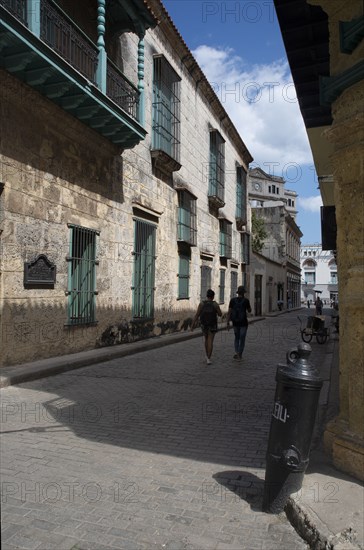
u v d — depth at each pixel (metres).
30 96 8.72
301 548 3.01
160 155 14.46
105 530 3.18
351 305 3.85
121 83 11.56
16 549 2.92
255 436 5.29
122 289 12.55
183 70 17.48
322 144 8.53
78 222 10.45
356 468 3.75
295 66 6.34
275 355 12.15
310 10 5.32
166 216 15.73
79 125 10.27
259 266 34.41
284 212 48.53
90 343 10.99
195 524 3.29
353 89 3.89
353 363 3.88
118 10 11.70
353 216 3.93
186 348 13.41
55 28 9.53
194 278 18.78
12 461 4.36
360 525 3.05
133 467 4.30
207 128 20.78
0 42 7.43
